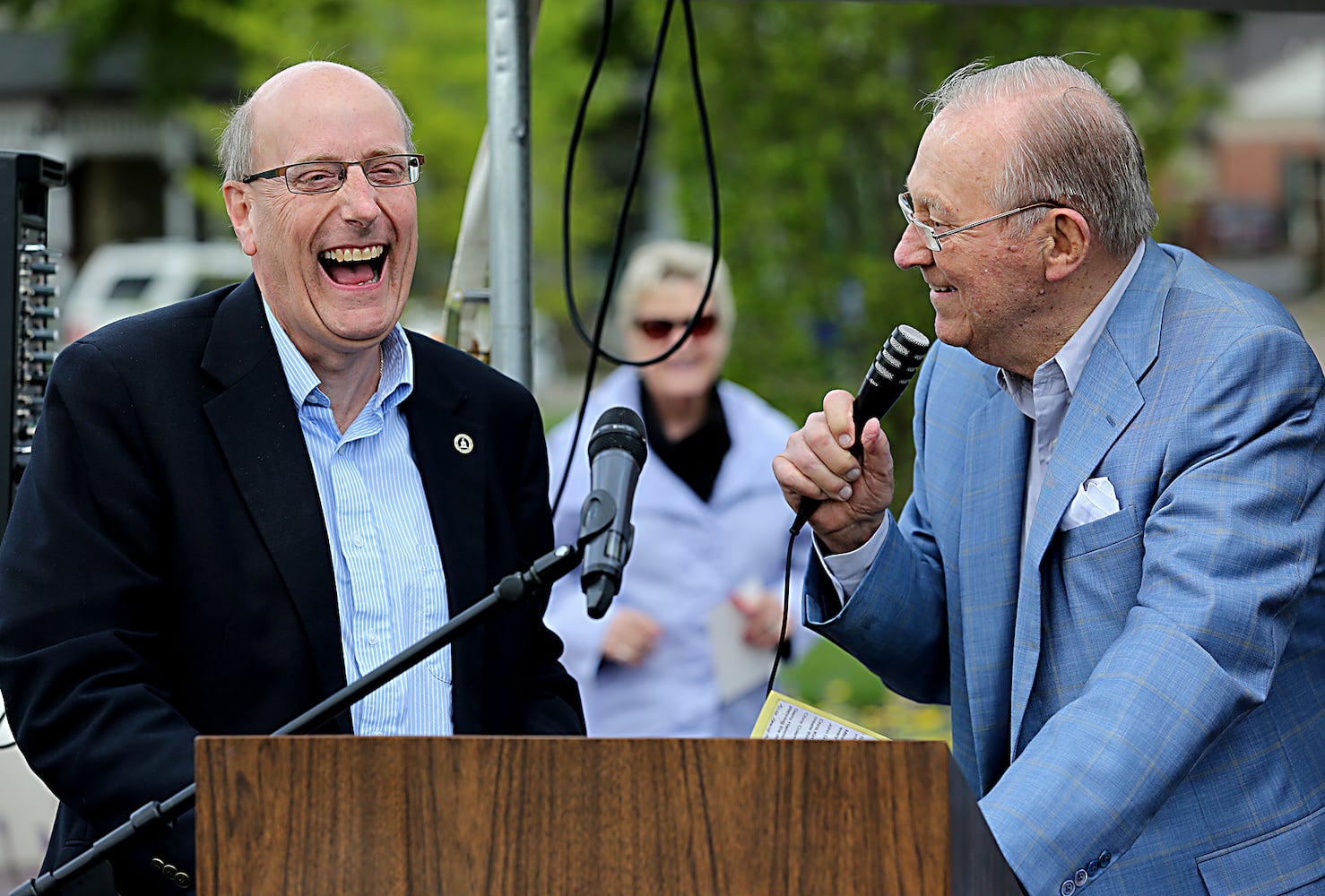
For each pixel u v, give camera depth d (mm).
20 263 5543
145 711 4113
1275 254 33625
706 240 13953
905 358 4562
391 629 4523
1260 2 6379
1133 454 4391
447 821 2996
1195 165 25125
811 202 13719
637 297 7539
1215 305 4449
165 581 4367
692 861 2979
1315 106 25750
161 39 32500
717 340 7543
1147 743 3893
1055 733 3992
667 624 7336
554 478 7801
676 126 14141
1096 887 4312
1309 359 4383
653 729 7273
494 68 5844
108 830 4051
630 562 7363
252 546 4391
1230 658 4035
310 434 4645
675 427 7523
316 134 4504
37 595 4230
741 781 2982
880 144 14023
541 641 5031
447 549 4664
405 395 4816
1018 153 4344
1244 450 4238
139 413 4398
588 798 2988
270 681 4332
